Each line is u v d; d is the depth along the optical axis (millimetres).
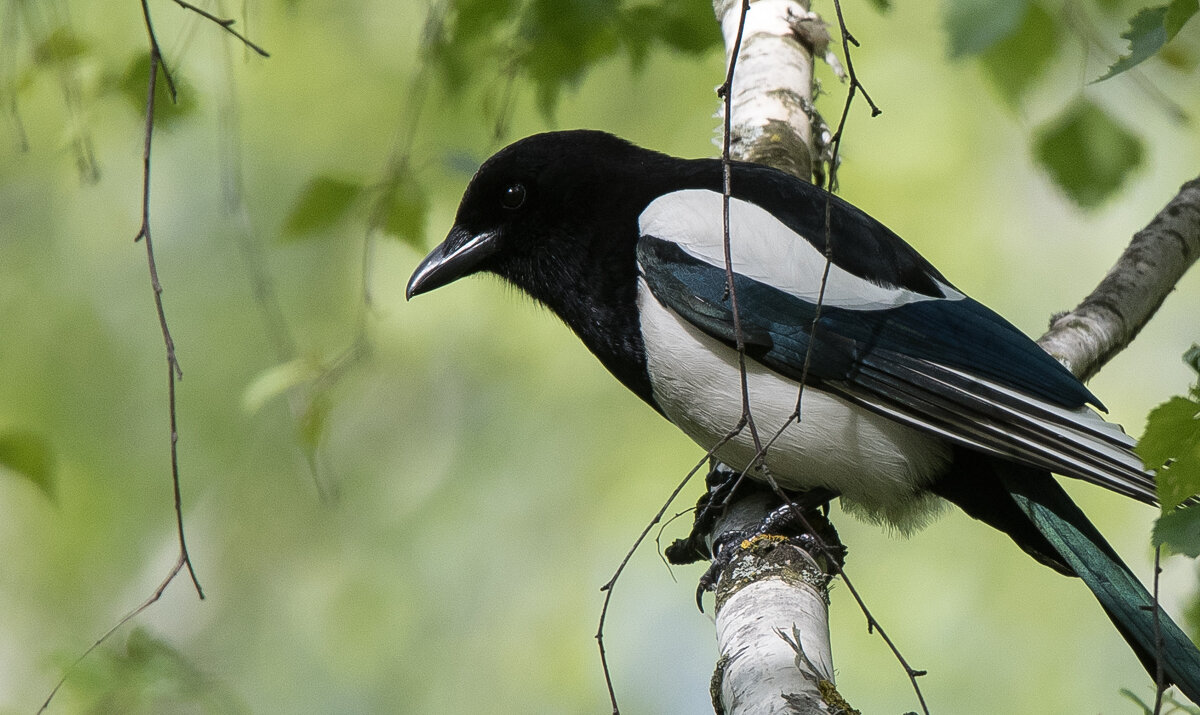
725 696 4758
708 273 6703
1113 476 5898
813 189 7004
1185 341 13305
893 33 12672
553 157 7340
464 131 10555
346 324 13578
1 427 7695
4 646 13711
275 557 14391
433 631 13438
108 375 14508
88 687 7320
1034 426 6129
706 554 7000
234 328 14312
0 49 8320
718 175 7262
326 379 8109
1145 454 4379
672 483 12750
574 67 8367
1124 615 6000
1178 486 4391
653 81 13086
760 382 6648
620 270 7098
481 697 12977
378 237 12836
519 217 7453
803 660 4695
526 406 13695
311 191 7781
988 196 12750
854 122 12641
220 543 14406
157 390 14539
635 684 12273
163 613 14117
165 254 14156
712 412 6812
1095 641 11766
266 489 14547
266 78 13188
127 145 13219
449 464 13922
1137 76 8188
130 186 13828
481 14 8188
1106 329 7309
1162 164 12500
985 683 11672
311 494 14430
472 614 13344
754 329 6574
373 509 14164
